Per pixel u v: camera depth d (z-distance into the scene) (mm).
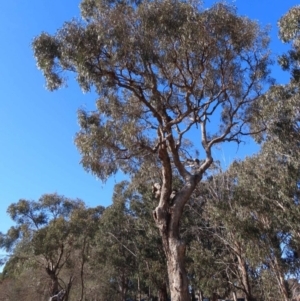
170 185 12742
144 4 12617
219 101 14648
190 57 13539
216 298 30531
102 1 13492
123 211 37406
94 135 12938
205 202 27156
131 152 13461
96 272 41188
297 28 15789
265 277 23016
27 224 35000
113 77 13438
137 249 36719
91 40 12531
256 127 16734
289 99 16719
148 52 12688
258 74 14836
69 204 36719
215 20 12734
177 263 11414
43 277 36969
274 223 21484
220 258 27234
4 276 39906
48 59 12883
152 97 14047
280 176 19938
